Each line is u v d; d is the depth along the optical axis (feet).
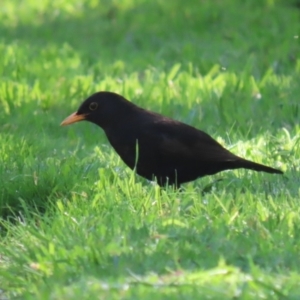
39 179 33.24
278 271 24.52
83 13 78.02
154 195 31.32
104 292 23.47
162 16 74.02
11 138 40.45
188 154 32.96
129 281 24.07
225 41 64.49
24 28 74.18
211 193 31.48
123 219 28.58
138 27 71.20
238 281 23.68
